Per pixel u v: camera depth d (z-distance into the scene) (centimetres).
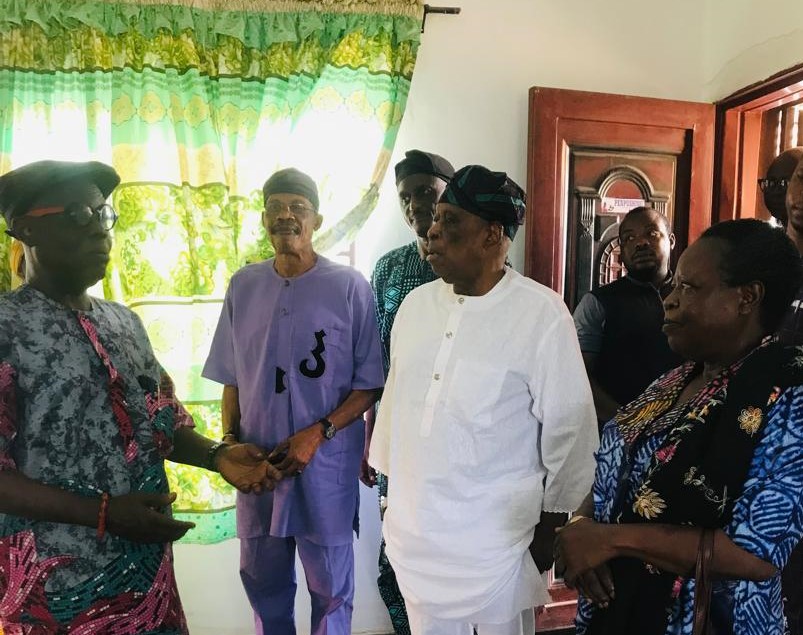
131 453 116
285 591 188
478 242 131
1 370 102
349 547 185
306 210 175
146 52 204
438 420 133
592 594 97
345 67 217
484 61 233
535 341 132
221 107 211
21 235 112
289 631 191
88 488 110
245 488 154
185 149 208
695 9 249
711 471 83
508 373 131
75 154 207
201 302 211
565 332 133
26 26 200
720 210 246
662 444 92
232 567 227
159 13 204
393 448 143
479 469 131
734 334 90
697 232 245
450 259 132
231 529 216
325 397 174
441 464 132
